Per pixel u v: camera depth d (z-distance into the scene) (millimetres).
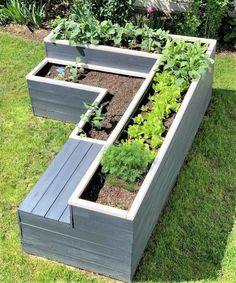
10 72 3811
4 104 3512
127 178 2393
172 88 2961
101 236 2336
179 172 3010
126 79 3346
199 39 3389
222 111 3482
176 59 3090
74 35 3338
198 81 2996
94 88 3164
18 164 3055
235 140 3248
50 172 2646
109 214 2229
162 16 4352
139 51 3283
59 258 2535
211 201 2848
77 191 2354
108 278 2479
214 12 3904
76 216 2314
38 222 2428
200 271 2498
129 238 2268
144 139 2664
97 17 3895
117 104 3131
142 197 2287
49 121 3377
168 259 2551
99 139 2885
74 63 3441
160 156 2500
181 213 2773
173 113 2885
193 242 2629
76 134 2877
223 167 3059
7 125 3342
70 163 2699
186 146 3049
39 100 3330
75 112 3305
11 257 2561
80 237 2391
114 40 3375
